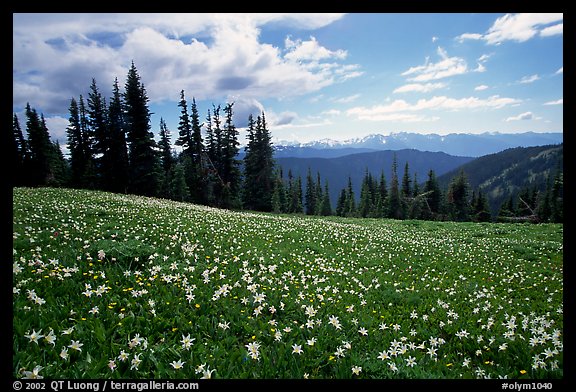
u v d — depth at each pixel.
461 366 6.05
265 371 5.09
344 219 47.53
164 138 60.69
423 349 6.74
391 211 77.12
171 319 6.30
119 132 48.94
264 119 62.69
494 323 8.20
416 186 87.06
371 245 18.78
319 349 5.98
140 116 47.31
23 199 18.97
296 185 88.81
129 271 8.05
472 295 11.05
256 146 63.66
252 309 7.45
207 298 7.53
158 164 49.22
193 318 6.54
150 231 13.73
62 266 7.92
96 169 49.81
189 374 4.82
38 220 13.18
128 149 48.50
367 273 12.77
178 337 5.84
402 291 10.70
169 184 55.34
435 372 5.58
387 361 5.77
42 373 4.39
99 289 6.66
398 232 28.05
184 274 8.84
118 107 48.94
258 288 8.73
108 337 5.48
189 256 10.45
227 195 58.16
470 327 7.86
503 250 20.33
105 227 13.57
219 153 62.50
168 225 15.88
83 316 5.94
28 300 5.93
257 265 11.44
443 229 32.72
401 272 13.58
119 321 5.93
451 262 16.16
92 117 49.47
